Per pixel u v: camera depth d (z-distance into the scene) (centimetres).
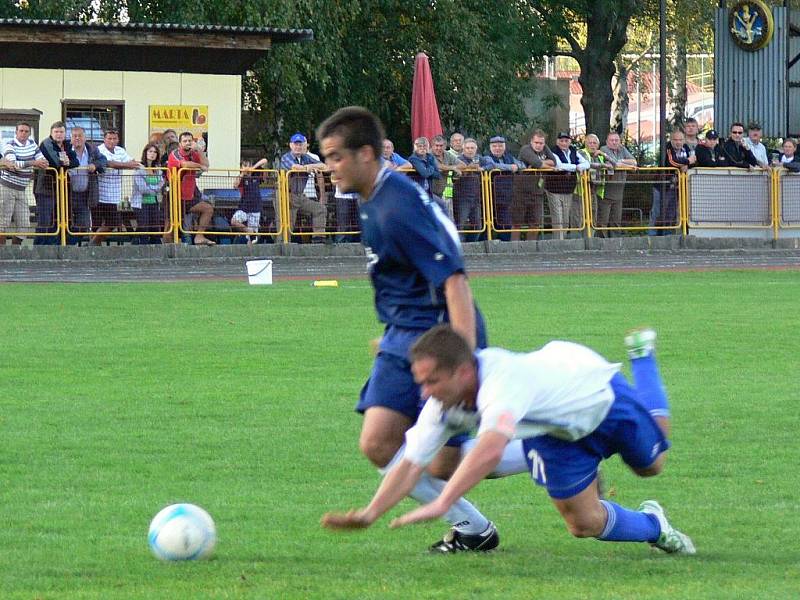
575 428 1334
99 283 4869
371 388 1443
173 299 4306
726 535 1565
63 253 5597
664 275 5306
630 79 13988
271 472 1923
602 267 5712
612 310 3981
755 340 3328
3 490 1802
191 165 5744
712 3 10575
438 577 1345
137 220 5700
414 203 1378
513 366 1283
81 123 6450
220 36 6494
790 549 1492
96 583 1322
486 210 6100
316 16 7700
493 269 5594
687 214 6525
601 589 1288
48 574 1366
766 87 8106
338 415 2359
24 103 6341
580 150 6400
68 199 5591
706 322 3697
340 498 1764
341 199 5984
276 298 4362
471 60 8581
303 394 2562
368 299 4334
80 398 2511
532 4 9888
